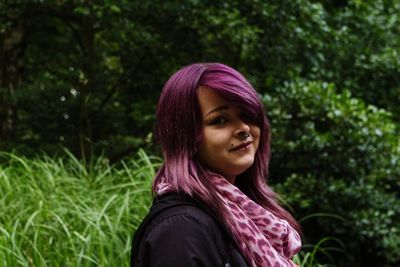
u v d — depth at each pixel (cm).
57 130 733
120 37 677
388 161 546
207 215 136
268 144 168
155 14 616
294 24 620
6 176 387
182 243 129
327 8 743
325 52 653
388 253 533
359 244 557
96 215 333
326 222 542
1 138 706
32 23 733
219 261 132
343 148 541
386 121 561
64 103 727
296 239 160
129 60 709
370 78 673
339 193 537
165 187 142
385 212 557
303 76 646
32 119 733
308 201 523
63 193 375
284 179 575
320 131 569
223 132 145
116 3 582
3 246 297
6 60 723
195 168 143
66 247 318
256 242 144
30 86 735
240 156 147
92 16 608
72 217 351
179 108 144
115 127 746
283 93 556
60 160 441
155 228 133
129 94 732
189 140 144
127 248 310
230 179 153
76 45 772
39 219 332
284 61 627
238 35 594
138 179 403
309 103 544
